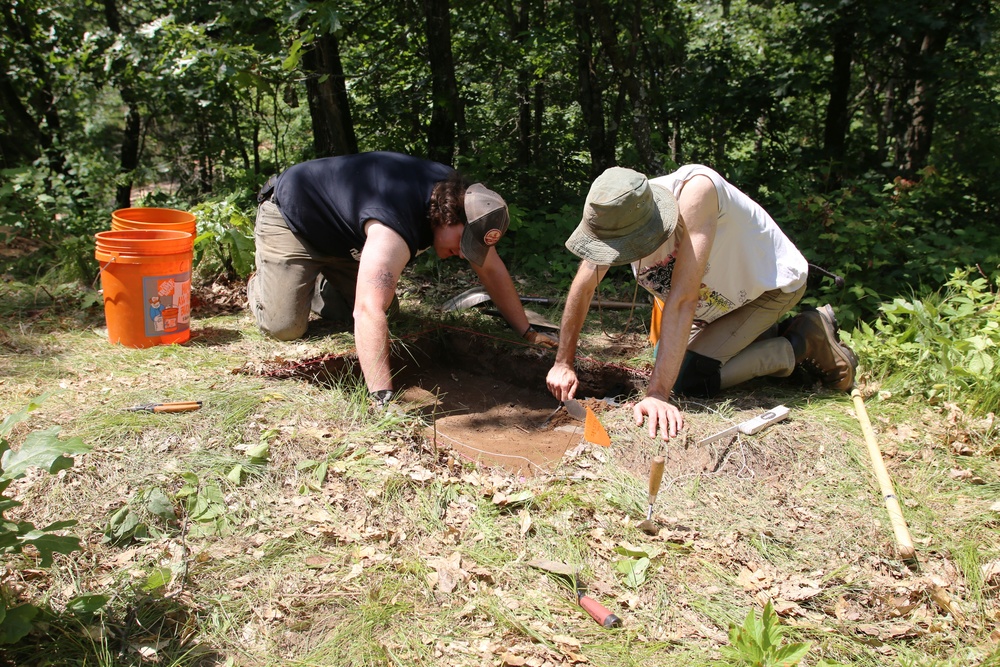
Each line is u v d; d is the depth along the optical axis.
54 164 9.64
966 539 3.02
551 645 2.43
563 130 9.98
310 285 4.60
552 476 3.26
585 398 4.25
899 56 9.42
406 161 4.02
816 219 5.83
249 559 2.68
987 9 8.35
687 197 3.17
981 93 8.95
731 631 2.27
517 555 2.81
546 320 5.18
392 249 3.72
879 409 3.95
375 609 2.50
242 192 7.37
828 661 2.44
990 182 8.59
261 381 3.78
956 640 2.56
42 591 2.48
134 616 2.42
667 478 3.26
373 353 3.59
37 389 3.76
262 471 3.06
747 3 11.46
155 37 6.68
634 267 3.73
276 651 2.37
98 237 4.29
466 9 8.79
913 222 6.59
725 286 3.70
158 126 11.66
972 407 3.92
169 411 3.35
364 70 8.31
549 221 7.21
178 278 4.43
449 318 5.02
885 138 10.85
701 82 8.93
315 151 7.49
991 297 4.71
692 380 3.95
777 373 4.04
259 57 6.10
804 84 8.48
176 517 2.83
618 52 7.61
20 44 9.22
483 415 4.20
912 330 4.46
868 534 3.02
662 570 2.78
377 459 3.14
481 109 10.34
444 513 2.98
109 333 4.44
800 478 3.35
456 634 2.46
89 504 2.83
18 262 5.70
